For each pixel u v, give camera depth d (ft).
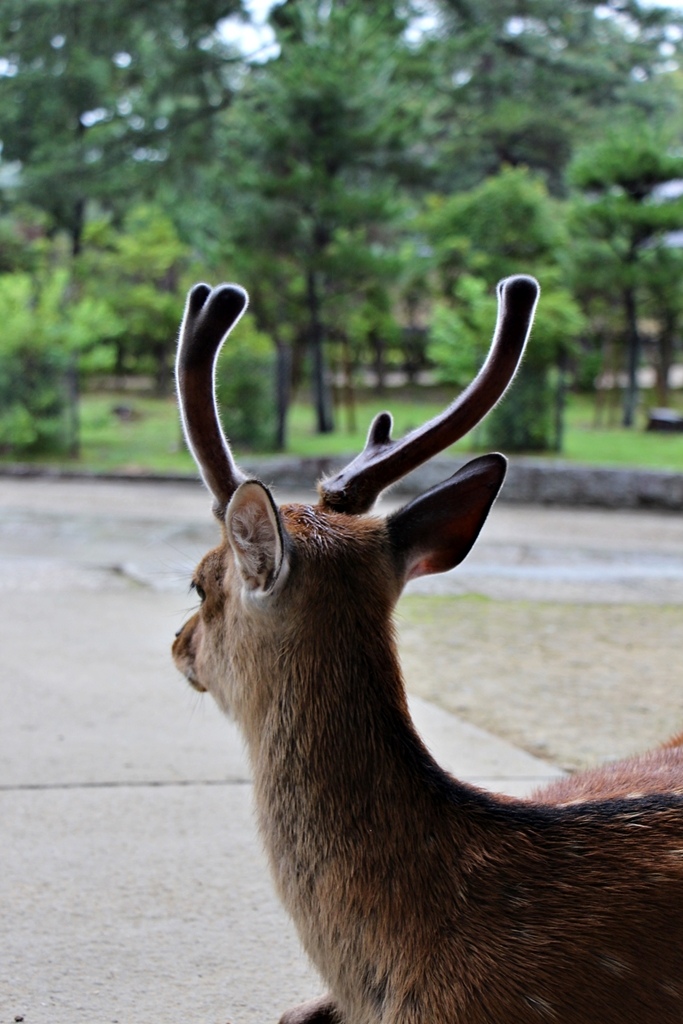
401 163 60.95
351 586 6.88
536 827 6.75
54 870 10.93
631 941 6.29
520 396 53.01
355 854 6.63
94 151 65.98
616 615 23.21
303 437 59.16
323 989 9.09
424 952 6.42
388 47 59.36
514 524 37.73
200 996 8.95
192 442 7.35
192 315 7.41
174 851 11.44
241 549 6.61
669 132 68.28
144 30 65.31
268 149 57.16
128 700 16.15
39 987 8.98
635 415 69.36
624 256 66.44
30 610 21.35
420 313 87.92
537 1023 6.20
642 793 7.29
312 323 60.29
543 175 95.35
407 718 6.93
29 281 56.39
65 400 53.21
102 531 32.63
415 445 7.50
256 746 7.06
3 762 13.65
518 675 18.39
